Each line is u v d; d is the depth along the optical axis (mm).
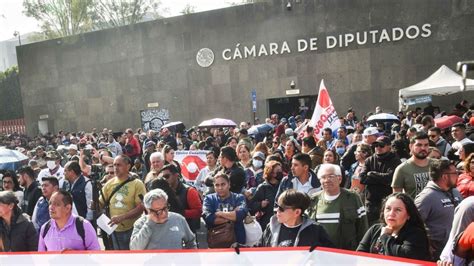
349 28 21031
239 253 3299
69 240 4082
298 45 21969
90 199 6039
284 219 3613
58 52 28031
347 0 20953
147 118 25703
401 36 20219
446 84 12641
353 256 3035
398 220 3203
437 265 2809
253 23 22844
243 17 23031
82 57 27328
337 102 21516
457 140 7184
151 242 4043
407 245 3174
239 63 23312
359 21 20844
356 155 6180
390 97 20594
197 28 24062
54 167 8258
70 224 4137
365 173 5562
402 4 20125
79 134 23062
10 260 3723
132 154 14008
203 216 4840
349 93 21250
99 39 26641
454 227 3363
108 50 26484
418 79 20141
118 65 26297
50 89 28609
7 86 41062
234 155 5980
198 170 8609
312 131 9766
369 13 20641
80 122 27859
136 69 25766
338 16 21172
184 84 24641
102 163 8656
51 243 4133
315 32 21641
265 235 3920
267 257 3246
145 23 25297
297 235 3619
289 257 3197
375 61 20719
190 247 4262
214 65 23859
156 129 25469
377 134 7273
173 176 5469
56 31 34719
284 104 23188
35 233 4562
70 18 34562
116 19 37312
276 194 5309
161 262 3447
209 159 7609
